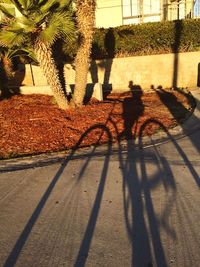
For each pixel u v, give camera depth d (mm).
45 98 10445
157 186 4988
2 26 7645
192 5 19188
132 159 6047
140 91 12852
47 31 7430
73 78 13586
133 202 4574
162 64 13328
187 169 5508
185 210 4312
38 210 4516
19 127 7836
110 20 20250
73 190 5012
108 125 7973
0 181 5449
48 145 6918
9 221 4301
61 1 7863
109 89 13688
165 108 9555
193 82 13398
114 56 14359
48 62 8484
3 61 10680
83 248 3691
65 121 8180
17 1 7500
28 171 5758
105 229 4008
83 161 6059
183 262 3391
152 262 3414
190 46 14234
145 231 3924
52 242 3832
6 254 3678
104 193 4863
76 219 4254
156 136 7238
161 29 14289
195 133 7324
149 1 19922
